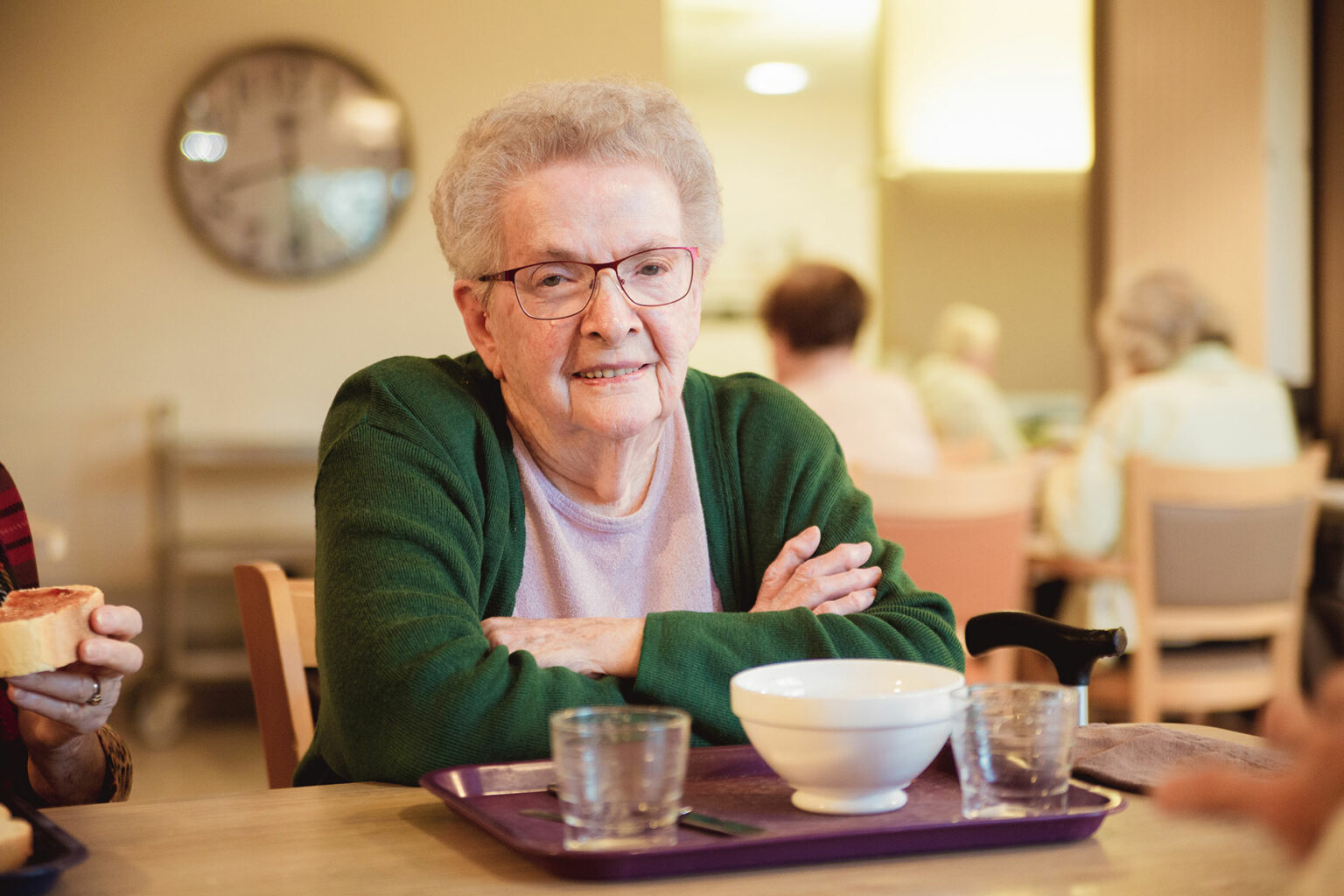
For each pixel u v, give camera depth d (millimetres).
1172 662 2844
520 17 4867
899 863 741
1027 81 6914
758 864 733
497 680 977
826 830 756
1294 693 2891
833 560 1224
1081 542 3088
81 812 868
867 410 3271
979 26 6824
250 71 4715
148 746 4117
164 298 4727
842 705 774
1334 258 5246
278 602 1259
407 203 4824
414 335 4867
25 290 4645
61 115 4637
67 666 945
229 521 4828
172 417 4734
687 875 721
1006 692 790
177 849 782
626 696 1052
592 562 1278
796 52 7391
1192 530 2748
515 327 1174
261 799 906
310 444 4488
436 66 4832
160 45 4680
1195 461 3082
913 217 7270
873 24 6965
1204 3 5141
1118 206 5156
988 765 781
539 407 1188
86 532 4703
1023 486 2680
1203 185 5180
